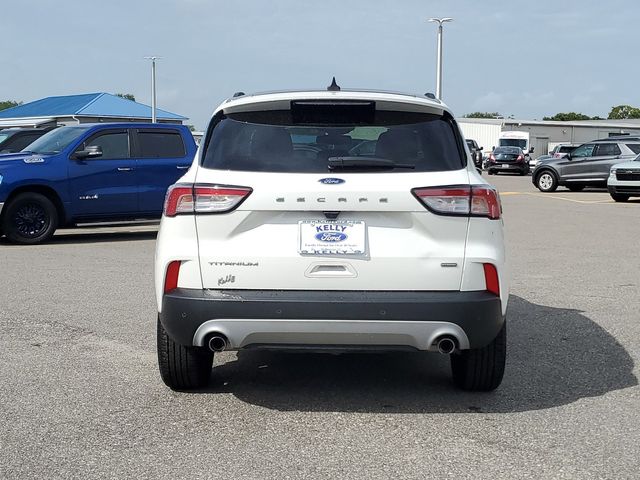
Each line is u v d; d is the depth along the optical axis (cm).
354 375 536
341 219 425
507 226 1534
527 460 383
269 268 424
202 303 423
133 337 626
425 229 426
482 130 6131
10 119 5738
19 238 1222
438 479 359
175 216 435
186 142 1342
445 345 432
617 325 680
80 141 1256
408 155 441
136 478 360
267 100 452
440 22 3788
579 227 1516
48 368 540
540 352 592
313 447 400
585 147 2686
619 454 391
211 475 363
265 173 432
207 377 496
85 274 927
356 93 458
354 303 417
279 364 563
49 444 402
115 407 462
